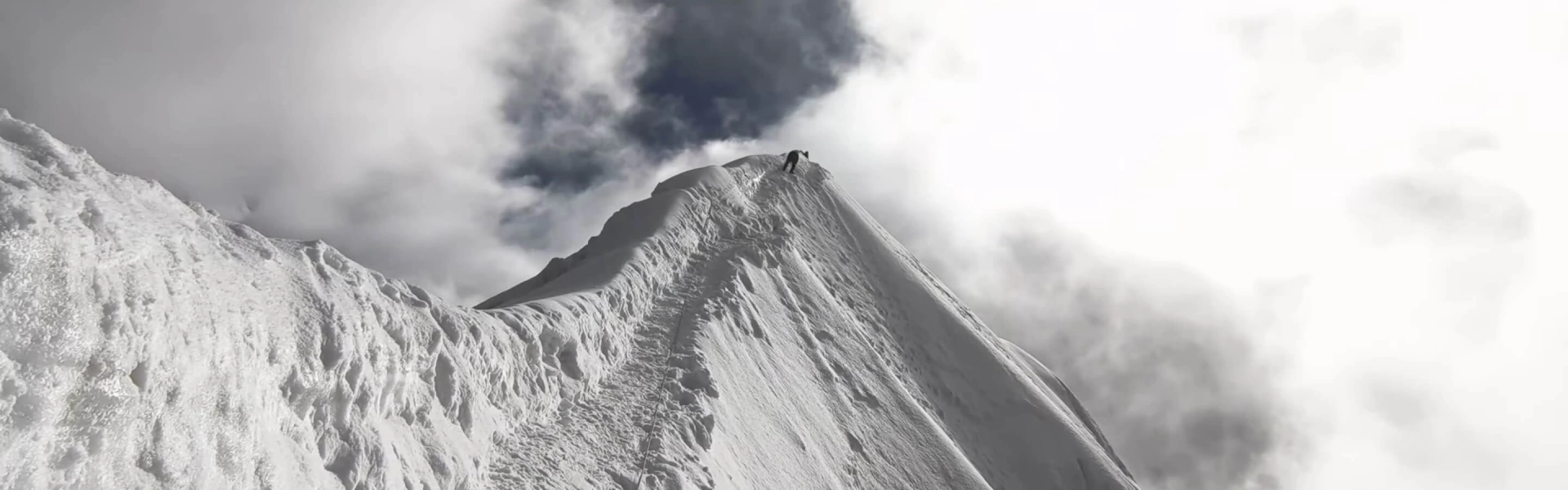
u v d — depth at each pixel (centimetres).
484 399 1086
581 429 1230
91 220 569
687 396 1497
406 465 845
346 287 902
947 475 2145
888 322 3144
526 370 1241
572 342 1416
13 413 455
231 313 671
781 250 2912
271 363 700
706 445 1370
